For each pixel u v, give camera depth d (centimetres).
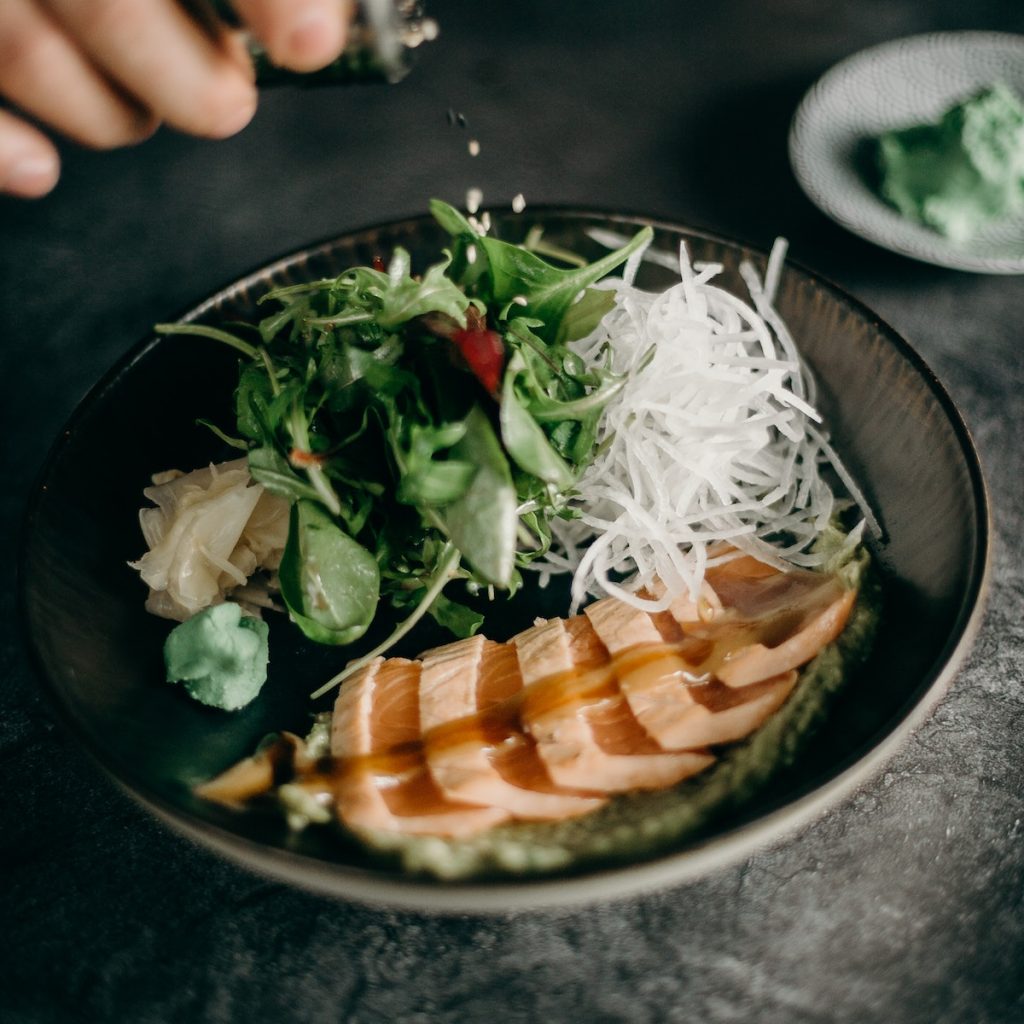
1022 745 34
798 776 32
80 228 49
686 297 39
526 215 40
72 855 33
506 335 35
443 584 35
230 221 49
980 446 40
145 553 36
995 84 48
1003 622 36
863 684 33
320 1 27
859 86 49
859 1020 30
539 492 35
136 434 38
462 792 32
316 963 31
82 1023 30
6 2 29
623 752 32
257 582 37
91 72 30
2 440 42
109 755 31
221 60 29
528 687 34
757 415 38
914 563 35
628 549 38
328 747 33
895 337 37
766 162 49
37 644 32
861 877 32
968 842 32
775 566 36
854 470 38
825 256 46
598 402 35
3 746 35
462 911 31
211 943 31
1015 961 30
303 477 34
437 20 57
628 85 53
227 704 34
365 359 34
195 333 37
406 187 49
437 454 34
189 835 31
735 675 33
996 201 44
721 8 57
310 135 52
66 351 45
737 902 31
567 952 31
